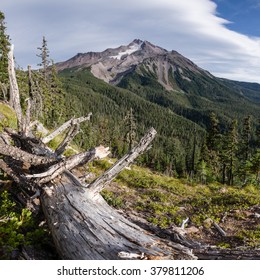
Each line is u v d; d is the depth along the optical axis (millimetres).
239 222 12414
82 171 17719
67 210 5727
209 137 58344
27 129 9984
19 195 7750
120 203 12945
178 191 19031
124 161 6695
